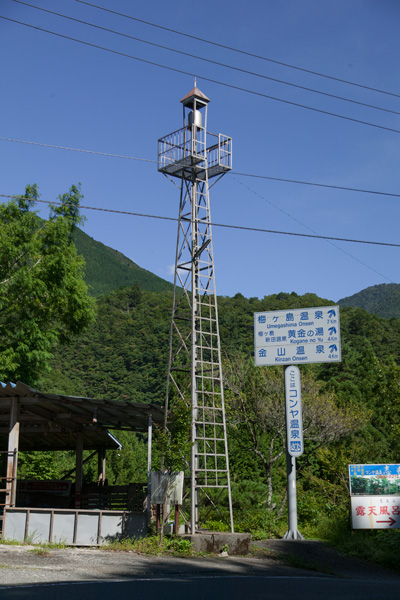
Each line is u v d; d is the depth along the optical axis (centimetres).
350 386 4312
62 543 1509
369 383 4503
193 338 1848
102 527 1545
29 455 2983
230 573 1283
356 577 1447
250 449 2770
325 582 1206
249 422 2784
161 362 8806
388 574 1552
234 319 9225
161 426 1917
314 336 1969
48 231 2781
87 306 2944
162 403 2909
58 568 1147
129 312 11288
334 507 2419
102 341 9838
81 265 2970
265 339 2019
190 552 1530
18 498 2188
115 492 2370
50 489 2192
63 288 2762
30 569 1102
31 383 2769
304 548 1742
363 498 1914
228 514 2280
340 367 5028
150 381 8644
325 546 1795
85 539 1530
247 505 2805
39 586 915
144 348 9481
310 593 999
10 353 2638
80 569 1158
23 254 2728
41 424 2116
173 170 2061
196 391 1819
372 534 1925
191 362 1836
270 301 10681
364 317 8844
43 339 2720
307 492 2734
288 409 1959
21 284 2605
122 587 956
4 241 2633
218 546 1602
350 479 1931
